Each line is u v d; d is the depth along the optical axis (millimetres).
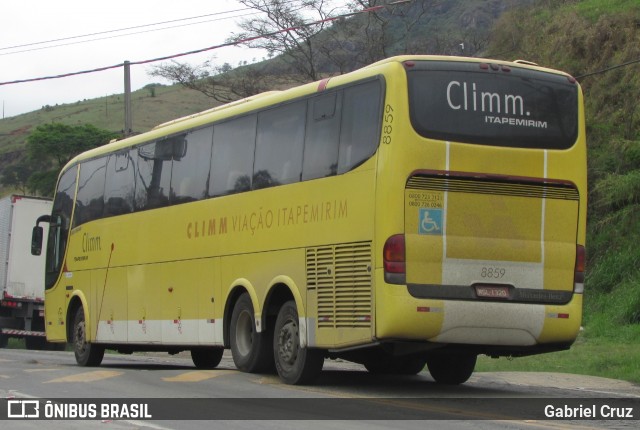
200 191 15484
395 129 11297
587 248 28062
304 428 8969
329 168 12359
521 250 11680
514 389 13602
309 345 12453
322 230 12352
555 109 12078
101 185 18734
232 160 14703
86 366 18766
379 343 11312
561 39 34531
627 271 26328
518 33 38969
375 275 11289
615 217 27969
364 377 15023
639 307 23969
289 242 13047
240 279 14148
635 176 27766
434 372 14391
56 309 20078
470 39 45281
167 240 16297
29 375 14594
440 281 11266
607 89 31766
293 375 12977
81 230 19266
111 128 98750
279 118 13664
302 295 12664
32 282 29172
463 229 11406
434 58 11656
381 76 11633
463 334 11367
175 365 19609
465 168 11453
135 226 17328
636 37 32031
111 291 17984
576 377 15383
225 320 14633
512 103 11820
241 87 44938
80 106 126875
